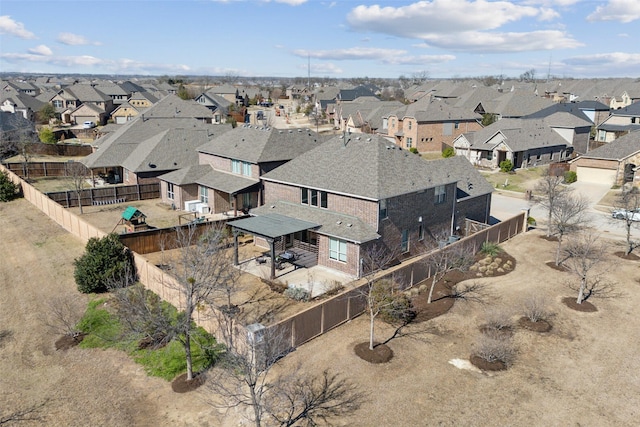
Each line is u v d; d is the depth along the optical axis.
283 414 17.19
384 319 23.97
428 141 77.75
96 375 20.12
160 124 60.84
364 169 31.62
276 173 35.50
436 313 24.92
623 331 23.38
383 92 181.25
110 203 47.28
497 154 66.44
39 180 56.41
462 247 31.38
